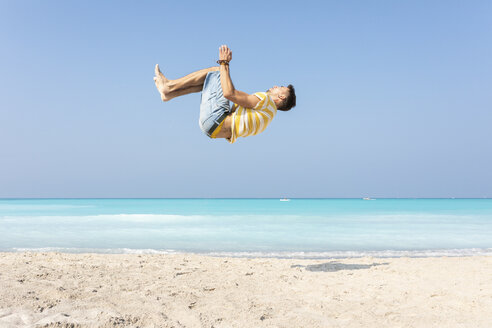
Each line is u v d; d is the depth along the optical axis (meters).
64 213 30.86
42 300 3.95
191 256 8.38
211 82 3.96
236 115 3.96
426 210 41.59
